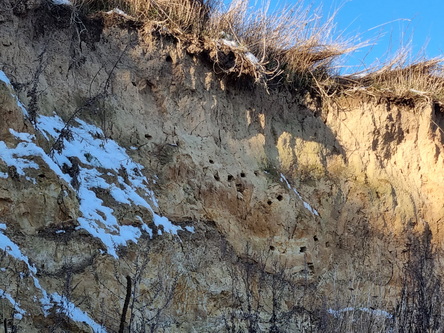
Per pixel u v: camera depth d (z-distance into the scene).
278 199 8.85
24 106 6.97
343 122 10.23
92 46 8.16
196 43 8.82
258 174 8.92
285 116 9.71
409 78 10.90
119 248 6.79
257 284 8.01
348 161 10.08
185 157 8.23
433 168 10.73
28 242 6.10
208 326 7.34
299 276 8.55
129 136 8.03
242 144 9.07
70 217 6.41
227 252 7.96
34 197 6.24
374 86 10.63
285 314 7.81
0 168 6.09
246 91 9.30
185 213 7.88
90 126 7.70
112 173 7.37
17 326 5.55
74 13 7.98
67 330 5.89
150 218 7.30
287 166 9.41
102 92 8.00
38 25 7.71
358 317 8.01
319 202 9.41
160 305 6.94
